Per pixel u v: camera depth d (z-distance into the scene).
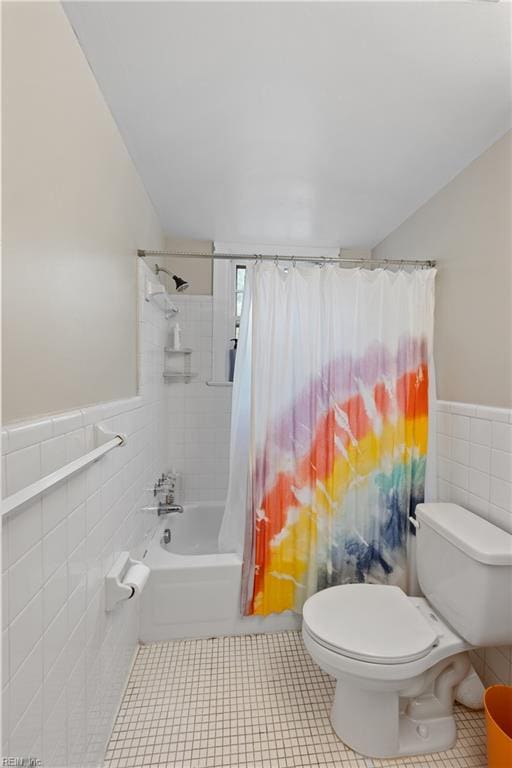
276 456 1.72
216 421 2.61
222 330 2.59
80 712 0.97
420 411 1.77
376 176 1.68
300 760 1.18
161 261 2.35
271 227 2.31
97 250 1.13
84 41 0.98
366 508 1.77
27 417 0.73
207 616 1.74
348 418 1.74
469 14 0.90
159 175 1.69
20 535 0.68
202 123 1.32
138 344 1.67
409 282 1.78
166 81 1.12
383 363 1.76
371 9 0.89
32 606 0.72
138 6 0.88
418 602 1.49
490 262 1.44
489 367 1.45
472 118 1.29
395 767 1.17
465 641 1.25
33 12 0.75
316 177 1.69
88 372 1.06
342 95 1.18
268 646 1.69
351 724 1.22
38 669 0.75
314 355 1.73
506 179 1.36
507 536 1.27
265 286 1.72
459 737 1.27
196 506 2.52
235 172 1.66
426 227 1.92
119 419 1.32
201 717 1.32
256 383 1.71
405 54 1.02
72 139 0.95
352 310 1.74
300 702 1.39
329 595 1.42
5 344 0.66
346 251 2.69
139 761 1.17
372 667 1.12
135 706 1.36
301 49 1.01
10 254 0.68
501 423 1.35
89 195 1.06
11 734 0.65
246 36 0.97
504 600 1.18
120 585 1.18
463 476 1.58
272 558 1.73
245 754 1.20
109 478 1.21
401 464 1.78
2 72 0.65
